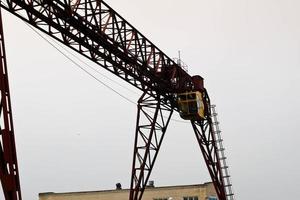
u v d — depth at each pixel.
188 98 29.89
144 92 26.70
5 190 12.21
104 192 49.94
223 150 33.66
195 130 32.16
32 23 18.45
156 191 48.47
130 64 23.81
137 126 26.95
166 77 27.56
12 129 12.55
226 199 32.78
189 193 47.72
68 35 19.94
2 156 12.42
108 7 21.28
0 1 16.64
